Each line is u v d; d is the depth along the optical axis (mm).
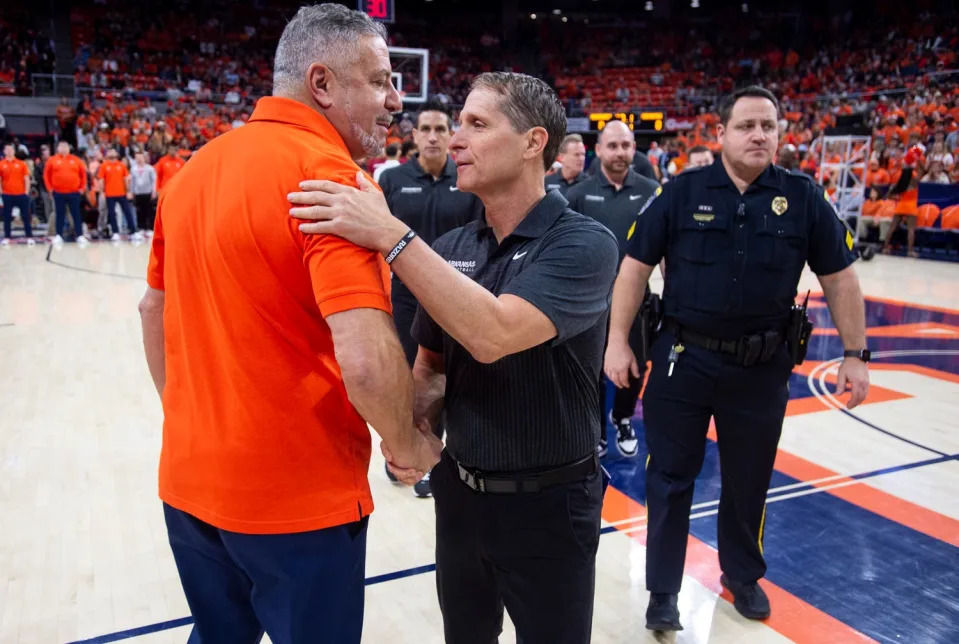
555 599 1547
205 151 1368
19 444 3879
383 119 1419
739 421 2357
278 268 1241
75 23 20469
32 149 17453
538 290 1349
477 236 1601
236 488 1296
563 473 1515
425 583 2668
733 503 2443
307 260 1214
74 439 3967
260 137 1292
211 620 1487
